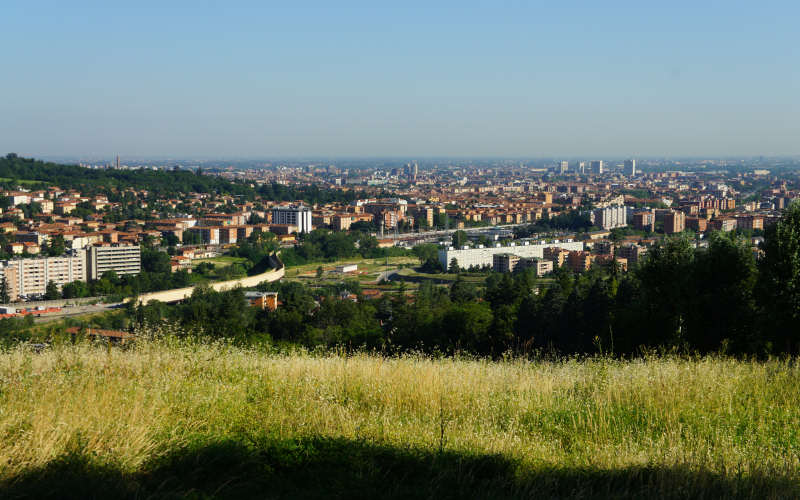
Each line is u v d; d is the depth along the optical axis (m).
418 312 55.53
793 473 10.27
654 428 12.55
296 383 14.16
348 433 11.54
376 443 11.16
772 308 27.16
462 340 43.72
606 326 38.41
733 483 9.78
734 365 17.33
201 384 13.51
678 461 10.38
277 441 10.96
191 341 16.58
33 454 9.55
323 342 42.78
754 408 13.59
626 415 13.10
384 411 12.85
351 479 9.78
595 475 10.29
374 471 10.05
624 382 14.95
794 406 13.86
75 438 10.06
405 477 10.02
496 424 12.57
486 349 43.47
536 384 15.27
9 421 10.36
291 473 10.16
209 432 11.16
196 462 10.03
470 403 13.56
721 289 29.44
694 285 29.98
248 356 16.67
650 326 30.83
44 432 10.01
